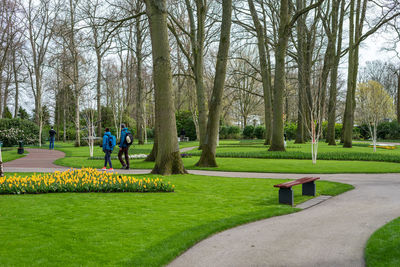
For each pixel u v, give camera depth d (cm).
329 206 723
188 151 2597
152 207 698
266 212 653
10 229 524
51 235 494
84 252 425
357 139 4950
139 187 898
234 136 5869
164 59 1227
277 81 2239
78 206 702
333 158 1861
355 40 2995
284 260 410
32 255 412
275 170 1409
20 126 3878
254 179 1141
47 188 867
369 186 980
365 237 497
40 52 3975
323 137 4953
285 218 622
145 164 1700
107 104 5203
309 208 709
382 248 437
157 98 1253
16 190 847
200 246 465
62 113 6291
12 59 4234
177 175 1239
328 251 439
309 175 1267
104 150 1435
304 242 478
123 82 4272
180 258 420
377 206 710
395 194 847
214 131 1580
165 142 1263
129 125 5003
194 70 2095
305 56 3136
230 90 5547
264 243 476
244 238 500
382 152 2258
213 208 694
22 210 659
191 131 5578
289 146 3053
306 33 3031
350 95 2864
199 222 576
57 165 1730
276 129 2281
